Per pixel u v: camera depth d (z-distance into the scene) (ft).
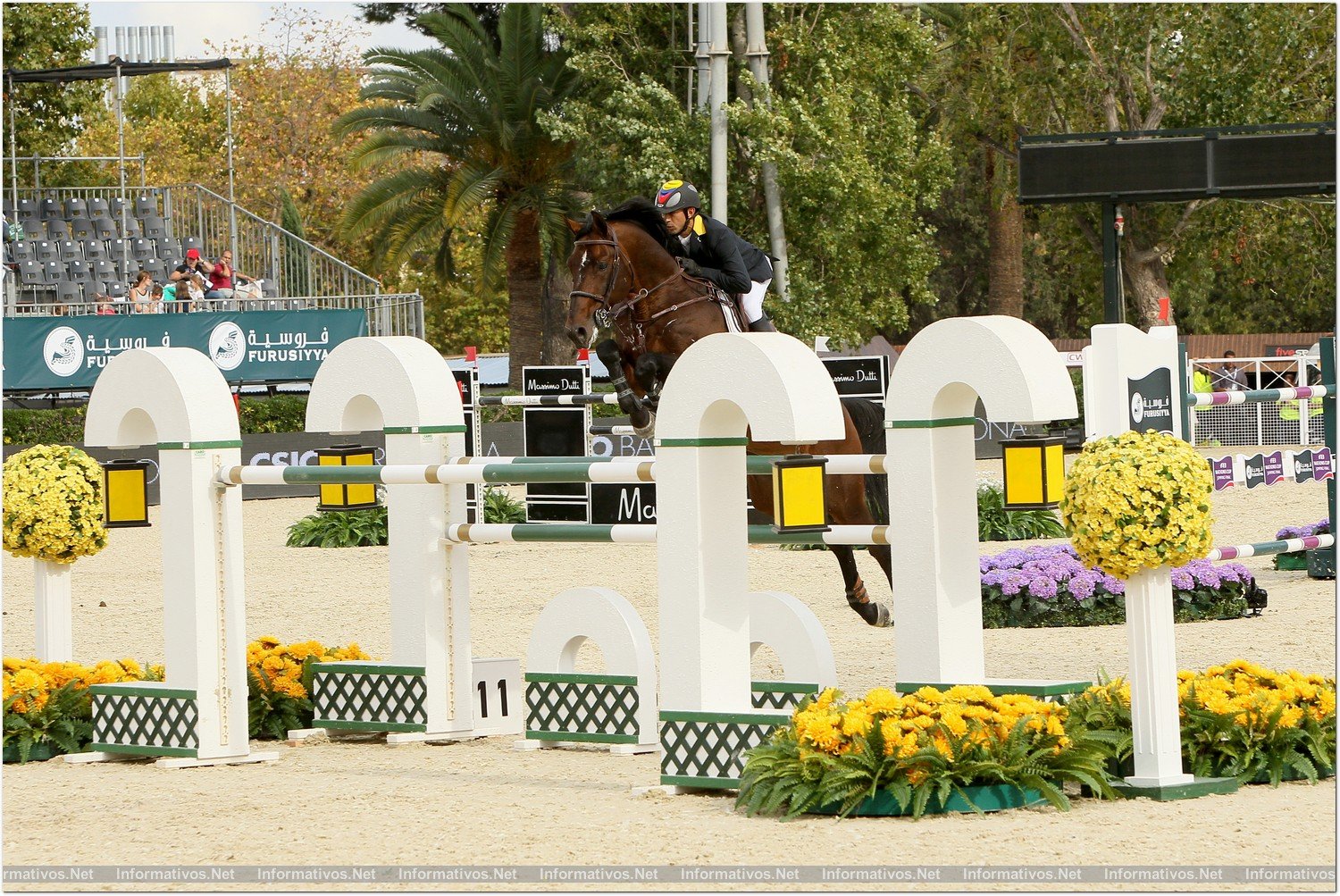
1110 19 136.26
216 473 30.09
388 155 122.72
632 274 38.09
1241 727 24.94
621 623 30.07
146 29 151.74
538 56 120.98
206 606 29.94
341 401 32.76
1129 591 24.20
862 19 120.26
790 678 28.96
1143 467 23.40
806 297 115.34
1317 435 117.08
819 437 23.77
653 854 20.40
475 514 68.39
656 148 111.65
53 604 34.53
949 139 149.79
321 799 25.22
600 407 117.19
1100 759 23.97
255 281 129.90
